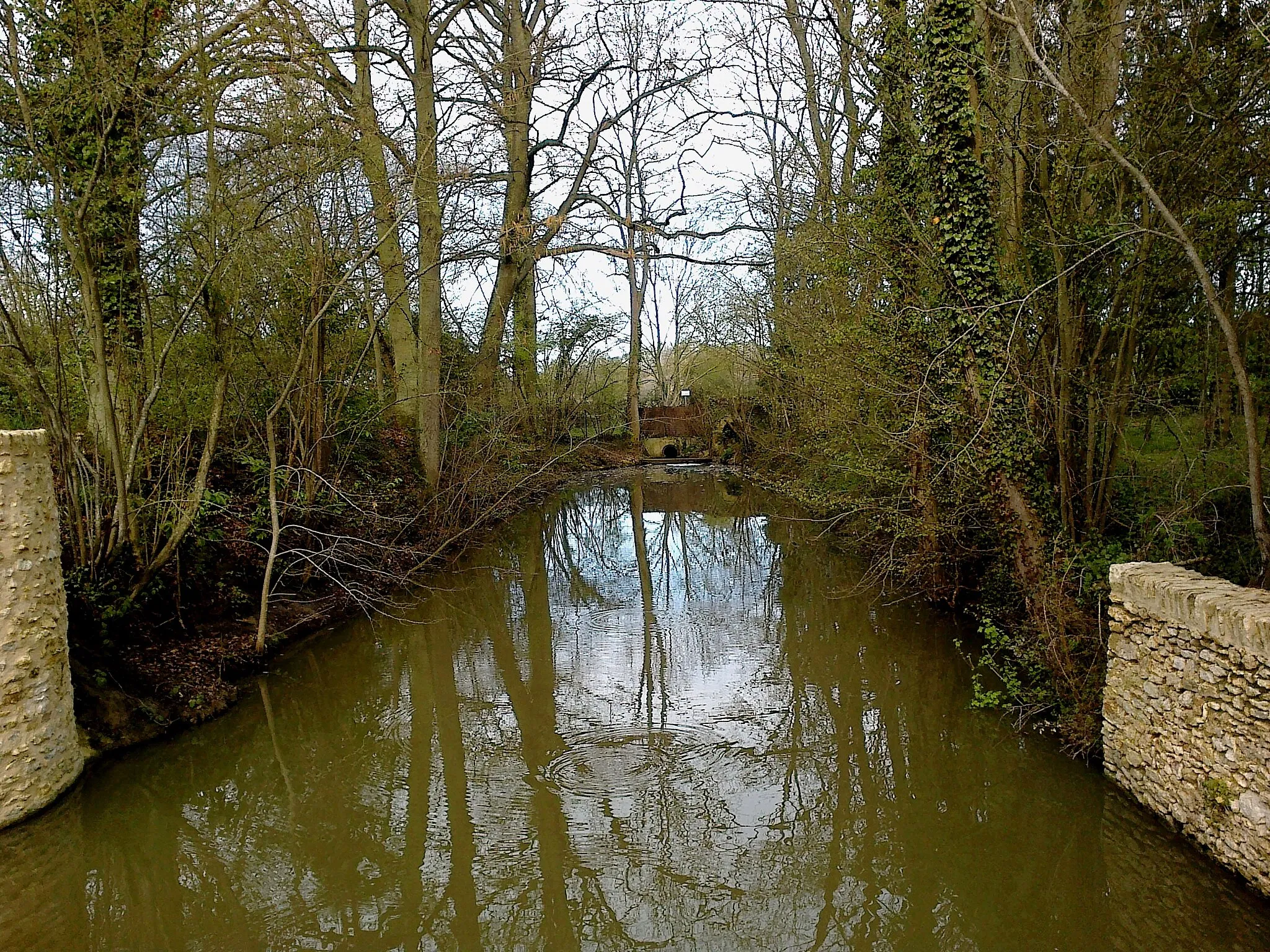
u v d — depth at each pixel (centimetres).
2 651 567
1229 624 471
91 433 802
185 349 883
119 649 769
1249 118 675
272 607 1016
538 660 1003
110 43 711
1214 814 488
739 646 1025
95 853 592
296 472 1088
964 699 805
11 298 718
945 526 959
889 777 689
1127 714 581
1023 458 768
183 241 795
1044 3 827
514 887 561
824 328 1198
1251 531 746
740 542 1697
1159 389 814
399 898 551
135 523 762
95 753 658
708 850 598
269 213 944
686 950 506
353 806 663
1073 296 790
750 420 2698
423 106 1502
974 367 784
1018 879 540
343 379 1200
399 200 1092
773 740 759
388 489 1386
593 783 691
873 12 987
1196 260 580
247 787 696
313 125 905
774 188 1709
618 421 3472
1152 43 711
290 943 506
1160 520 693
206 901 550
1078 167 759
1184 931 467
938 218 784
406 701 883
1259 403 791
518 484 1741
